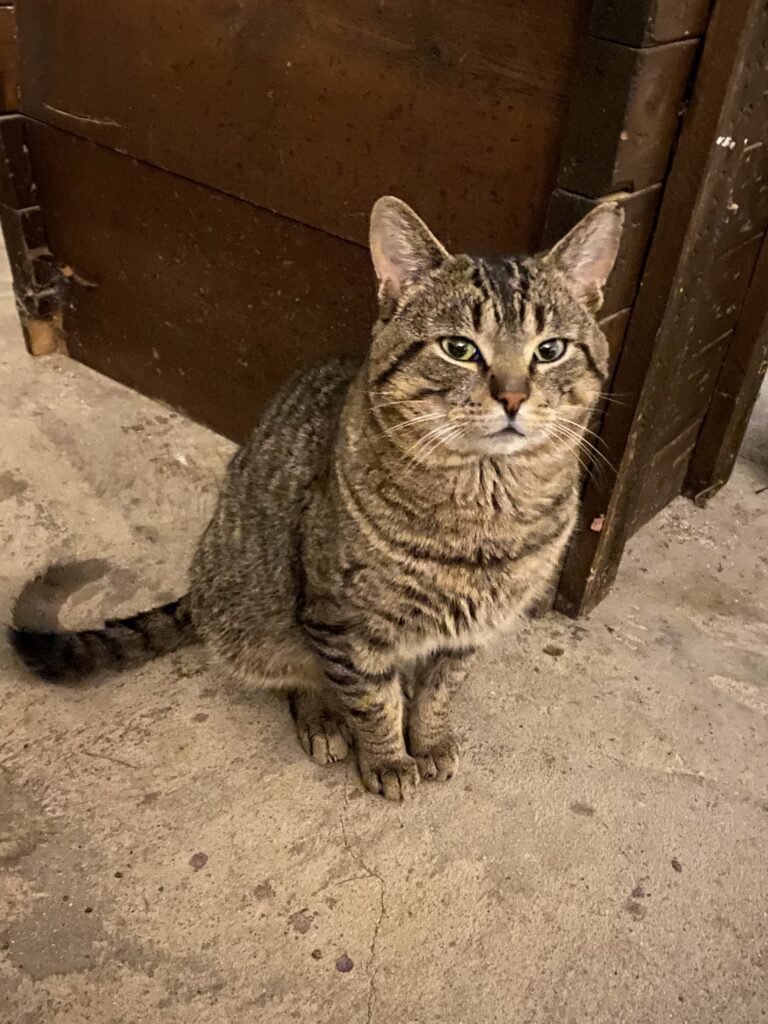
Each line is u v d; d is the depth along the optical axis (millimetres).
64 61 646
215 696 513
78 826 437
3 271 937
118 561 598
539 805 467
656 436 567
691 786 485
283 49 523
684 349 514
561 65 422
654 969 400
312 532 430
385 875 427
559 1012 382
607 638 578
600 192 420
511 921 414
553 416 390
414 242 395
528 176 460
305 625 445
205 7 544
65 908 403
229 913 407
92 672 501
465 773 481
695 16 392
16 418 723
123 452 698
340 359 523
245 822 446
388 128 503
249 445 509
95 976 380
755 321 632
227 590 491
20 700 497
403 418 391
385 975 389
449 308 386
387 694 450
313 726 485
